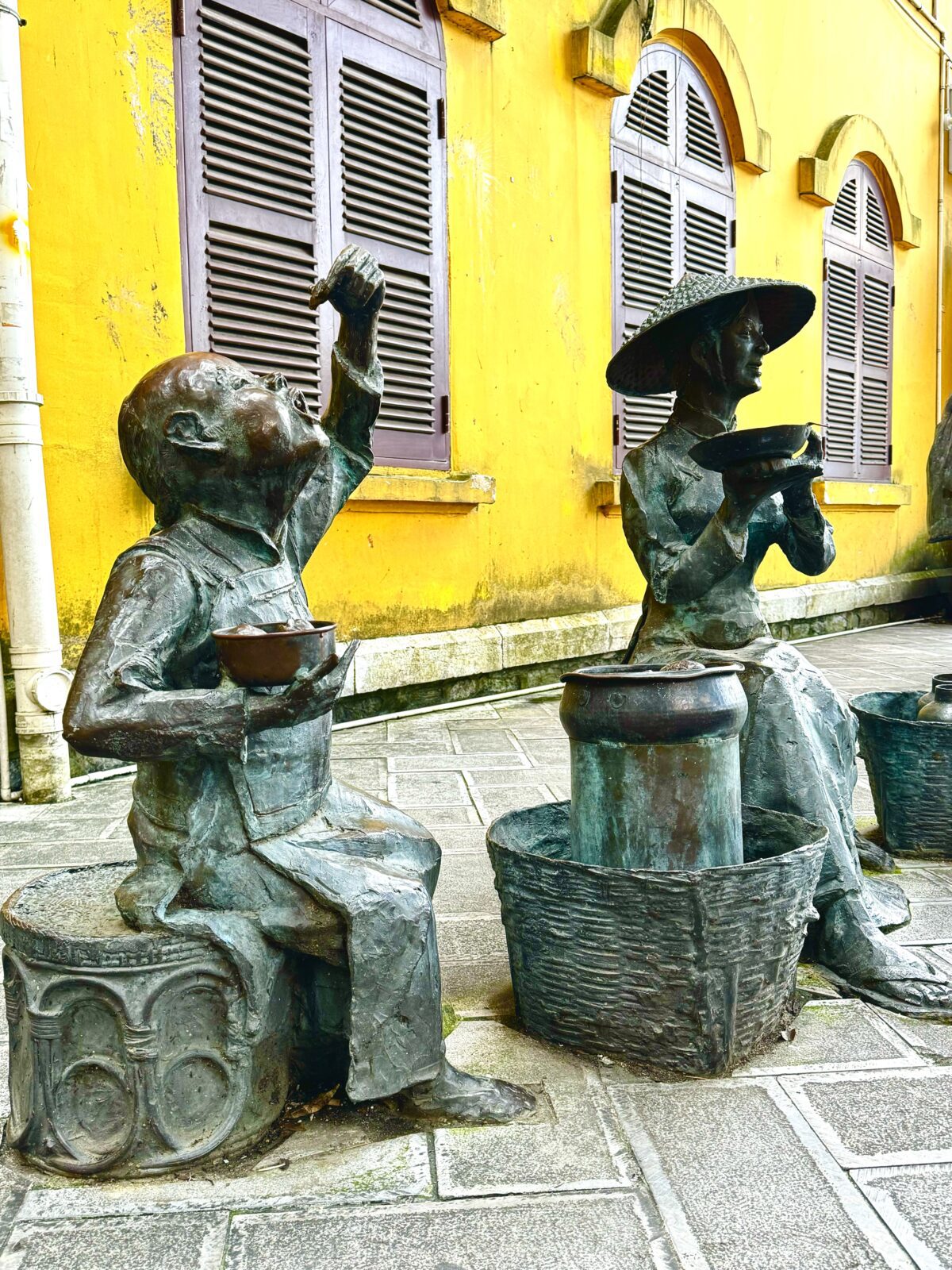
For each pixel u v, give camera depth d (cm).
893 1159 190
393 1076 193
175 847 190
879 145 1144
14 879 342
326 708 180
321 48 570
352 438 225
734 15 912
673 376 309
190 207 512
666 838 232
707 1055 220
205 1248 167
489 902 326
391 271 617
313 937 190
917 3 1221
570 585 770
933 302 1326
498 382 698
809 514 300
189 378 185
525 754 533
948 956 282
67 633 468
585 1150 193
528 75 709
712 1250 165
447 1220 173
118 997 181
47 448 457
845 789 301
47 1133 187
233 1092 190
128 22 478
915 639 1050
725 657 293
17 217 412
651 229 834
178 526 193
